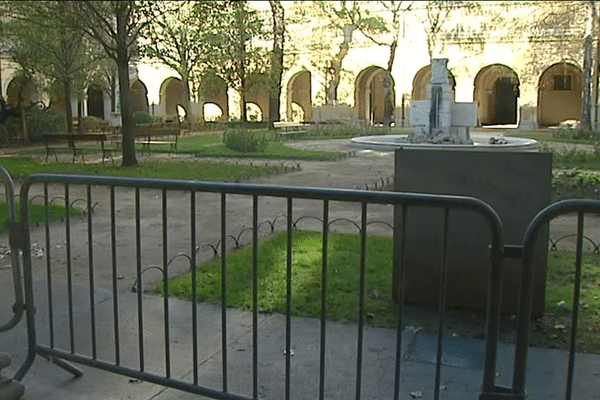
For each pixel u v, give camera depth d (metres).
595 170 15.57
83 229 9.08
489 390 3.07
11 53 28.38
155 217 10.16
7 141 28.23
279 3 41.12
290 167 17.89
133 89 53.66
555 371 4.15
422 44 43.16
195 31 33.47
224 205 3.55
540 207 4.81
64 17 17.17
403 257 3.22
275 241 7.88
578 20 38.66
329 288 5.84
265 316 5.21
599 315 5.15
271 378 4.09
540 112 43.88
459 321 5.06
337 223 9.58
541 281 4.96
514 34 40.72
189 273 6.46
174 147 24.80
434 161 4.98
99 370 4.29
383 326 4.96
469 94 42.50
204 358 4.42
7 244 7.90
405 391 3.90
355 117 45.81
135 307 5.44
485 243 5.08
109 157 21.42
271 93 41.38
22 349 4.63
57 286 6.10
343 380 4.05
